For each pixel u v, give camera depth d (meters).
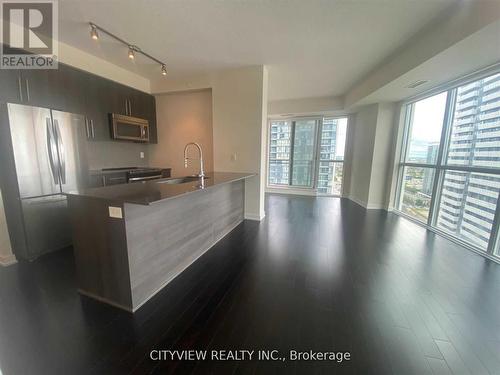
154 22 2.23
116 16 2.13
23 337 1.34
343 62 3.17
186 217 2.19
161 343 1.31
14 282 1.91
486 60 2.29
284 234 3.16
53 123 2.42
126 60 3.22
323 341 1.34
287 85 4.28
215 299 1.73
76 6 1.99
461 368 1.17
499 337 1.38
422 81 2.99
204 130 4.11
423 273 2.12
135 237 1.55
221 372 1.14
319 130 5.87
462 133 2.89
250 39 2.55
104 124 3.32
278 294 1.79
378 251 2.61
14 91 2.30
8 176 2.20
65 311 1.56
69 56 2.80
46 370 1.14
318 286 1.91
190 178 2.83
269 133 6.39
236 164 3.67
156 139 4.38
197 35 2.48
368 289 1.86
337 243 2.85
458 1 1.85
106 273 1.59
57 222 2.53
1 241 2.18
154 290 1.78
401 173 4.26
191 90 3.94
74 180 2.68
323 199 5.65
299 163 6.25
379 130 4.38
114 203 1.44
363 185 4.94
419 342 1.33
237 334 1.39
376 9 1.98
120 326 1.44
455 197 2.98
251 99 3.43
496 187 2.39
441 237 3.06
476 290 1.85
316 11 2.02
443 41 2.09
